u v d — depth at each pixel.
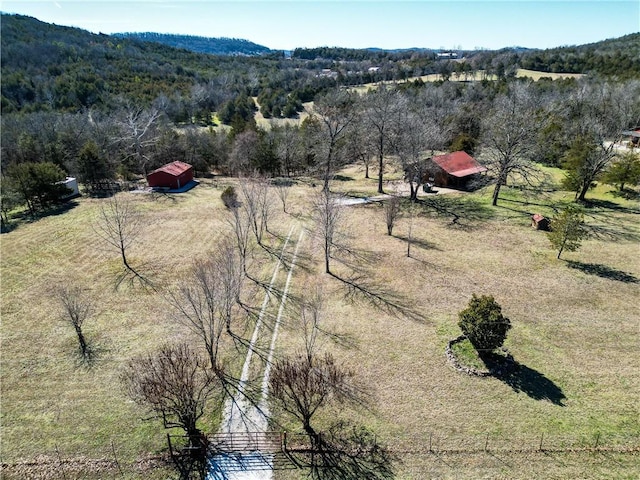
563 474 16.48
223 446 17.91
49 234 39.88
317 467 17.00
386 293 29.83
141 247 37.19
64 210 47.09
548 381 21.23
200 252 36.31
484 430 18.45
